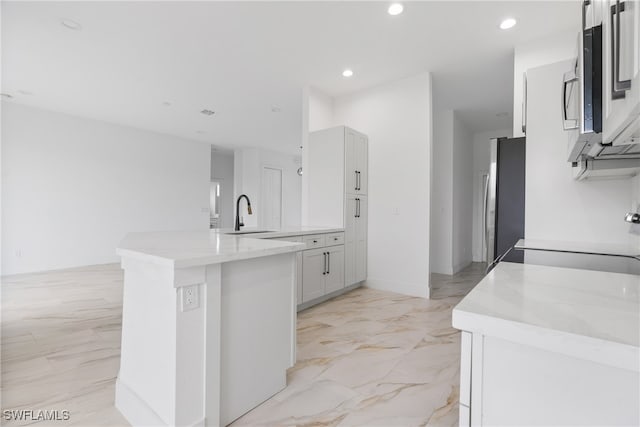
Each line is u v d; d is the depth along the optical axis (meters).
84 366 2.01
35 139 4.76
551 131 2.01
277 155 8.28
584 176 1.81
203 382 1.31
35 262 4.78
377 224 4.00
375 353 2.21
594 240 1.92
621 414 0.50
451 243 5.06
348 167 3.69
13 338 2.44
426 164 3.60
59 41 2.88
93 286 4.02
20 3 2.34
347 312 3.10
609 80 0.82
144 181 6.04
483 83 3.89
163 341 1.30
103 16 2.51
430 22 2.61
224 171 9.07
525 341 0.54
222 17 2.54
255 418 1.51
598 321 0.55
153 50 3.06
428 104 3.56
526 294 0.74
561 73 1.97
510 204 2.64
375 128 4.00
